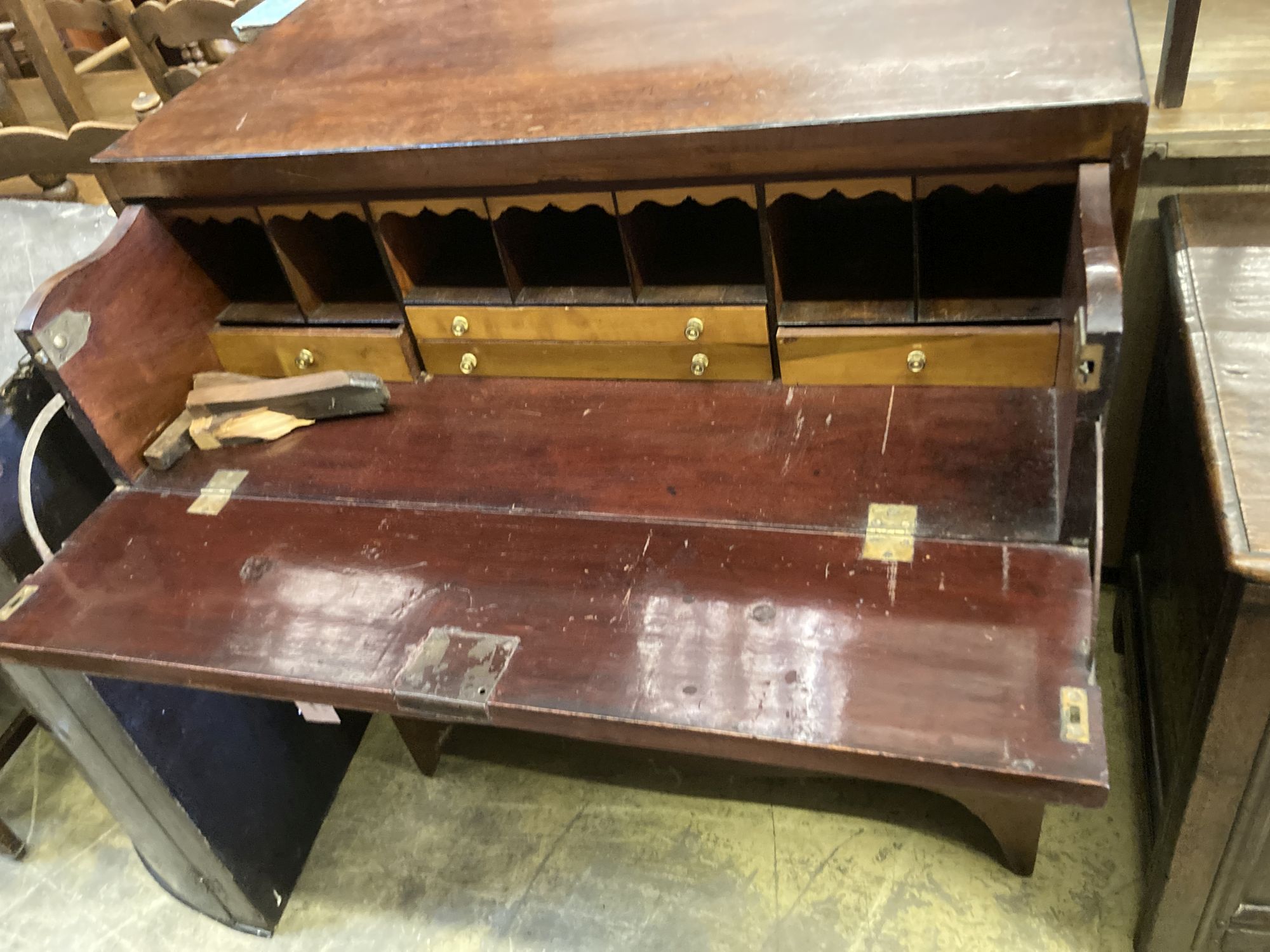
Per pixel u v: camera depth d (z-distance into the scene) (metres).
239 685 0.96
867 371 1.10
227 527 1.12
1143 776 1.40
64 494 1.32
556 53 1.17
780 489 1.02
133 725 1.24
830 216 1.26
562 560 1.00
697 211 1.28
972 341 1.04
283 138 1.11
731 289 1.12
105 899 1.56
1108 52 0.93
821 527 0.97
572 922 1.44
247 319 1.29
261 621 1.00
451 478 1.12
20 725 1.66
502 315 1.18
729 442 1.09
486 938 1.44
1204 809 1.03
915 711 0.81
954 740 0.78
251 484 1.17
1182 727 1.09
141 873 1.59
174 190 1.16
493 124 1.04
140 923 1.53
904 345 1.07
